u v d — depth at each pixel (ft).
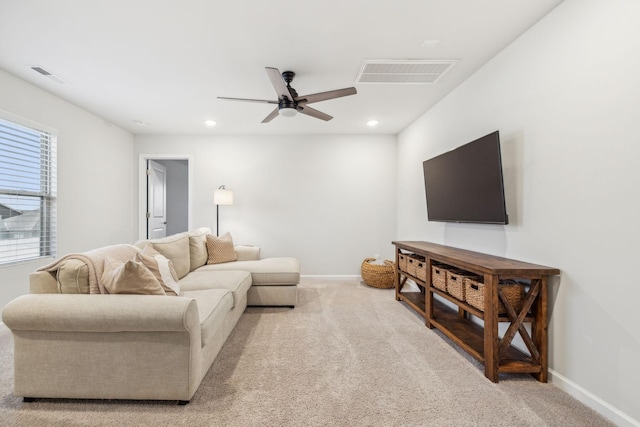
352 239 15.79
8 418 4.89
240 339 8.07
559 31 5.92
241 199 15.66
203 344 5.71
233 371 6.42
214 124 13.82
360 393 5.67
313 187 15.72
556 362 5.99
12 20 6.38
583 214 5.43
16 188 9.12
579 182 5.51
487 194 7.68
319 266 15.75
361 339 8.12
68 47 7.47
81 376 5.22
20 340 5.20
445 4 5.96
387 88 9.93
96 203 12.57
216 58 8.04
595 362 5.21
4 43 7.26
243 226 15.70
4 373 6.23
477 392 5.74
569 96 5.71
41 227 10.00
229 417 4.97
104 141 13.09
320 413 5.09
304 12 6.20
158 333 5.21
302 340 8.03
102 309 4.99
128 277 5.26
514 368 6.10
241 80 9.35
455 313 9.68
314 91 10.15
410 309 10.65
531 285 6.13
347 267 15.79
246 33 6.93
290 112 8.61
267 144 15.71
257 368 6.55
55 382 5.22
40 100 9.80
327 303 11.37
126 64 8.34
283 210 15.71
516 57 7.12
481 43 7.33
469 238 9.11
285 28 6.75
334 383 6.00
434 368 6.63
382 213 15.79
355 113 12.42
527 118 6.77
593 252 5.25
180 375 5.20
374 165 15.78
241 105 11.46
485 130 8.30
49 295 5.23
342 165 15.74
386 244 15.79
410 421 4.91
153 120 13.26
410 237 13.96
